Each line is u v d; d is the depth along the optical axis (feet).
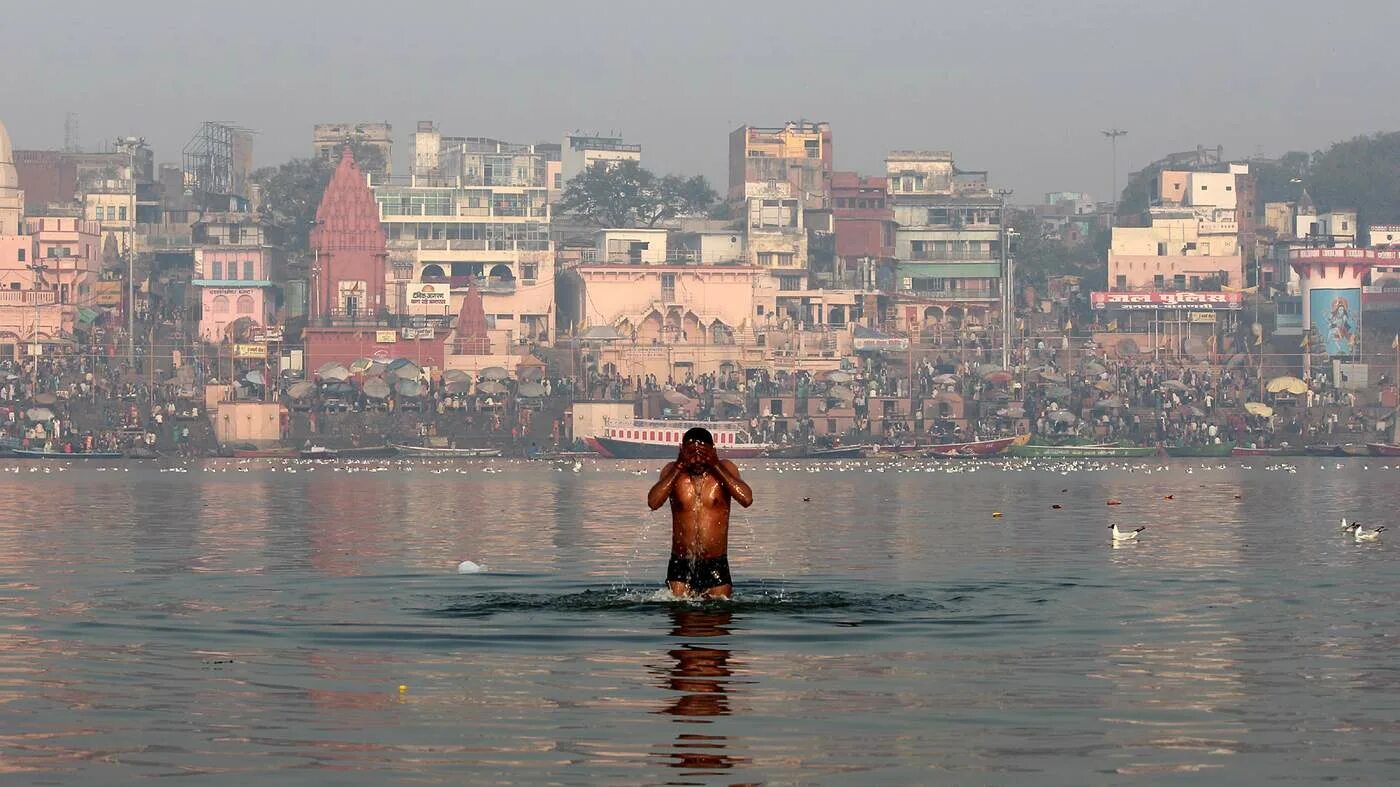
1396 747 42.34
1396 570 94.94
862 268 586.45
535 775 39.11
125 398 482.28
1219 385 528.63
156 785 38.09
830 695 49.47
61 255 524.52
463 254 557.33
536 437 492.95
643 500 215.10
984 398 517.14
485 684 51.34
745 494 73.97
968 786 38.11
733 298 540.11
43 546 116.98
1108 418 510.58
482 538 129.18
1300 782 38.47
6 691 50.16
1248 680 52.39
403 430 487.20
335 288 533.14
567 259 593.83
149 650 58.80
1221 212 599.57
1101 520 159.22
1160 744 42.68
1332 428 514.68
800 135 604.49
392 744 42.55
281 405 480.23
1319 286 538.88
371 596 77.61
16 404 472.85
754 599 74.64
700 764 40.29
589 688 50.57
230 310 533.14
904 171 638.94
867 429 508.12
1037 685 51.39
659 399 509.35
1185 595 78.89
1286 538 127.95
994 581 87.35
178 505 194.49
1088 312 593.42
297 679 52.24
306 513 174.09
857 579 88.74
